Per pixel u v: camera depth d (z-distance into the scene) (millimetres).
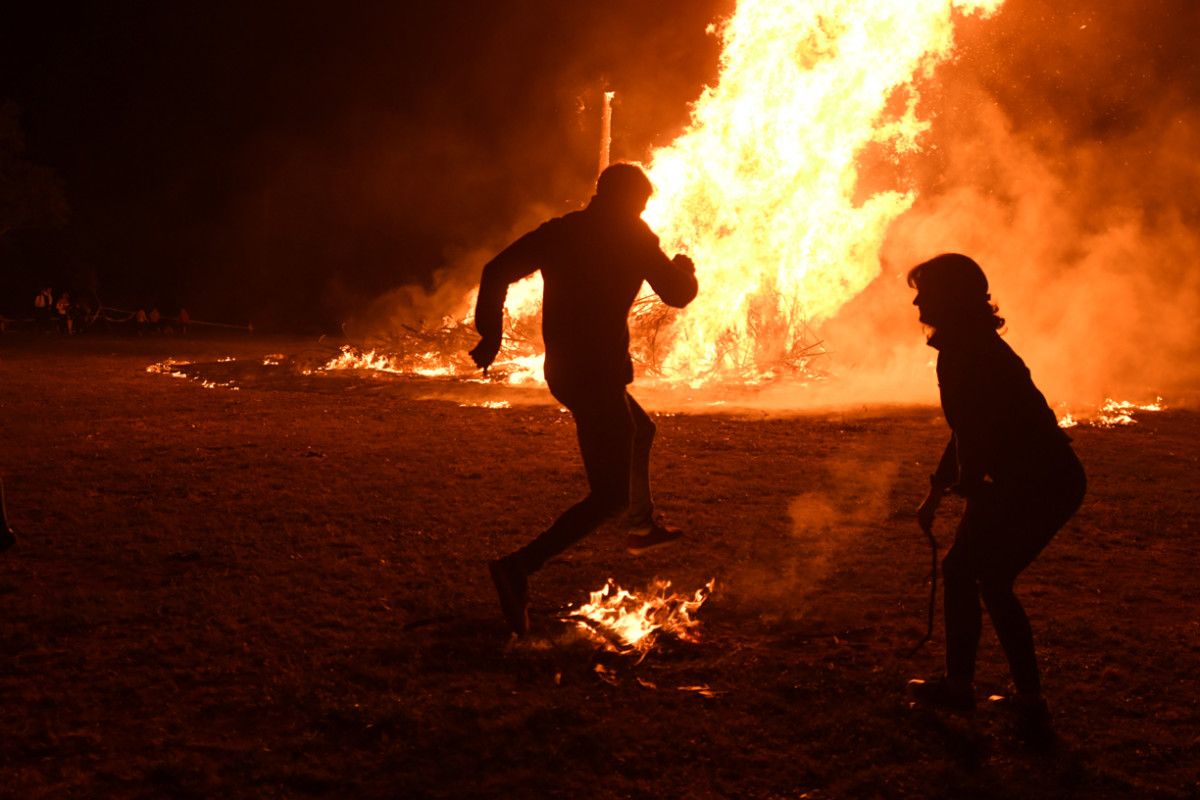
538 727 3816
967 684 4008
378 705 3959
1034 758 3646
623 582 5660
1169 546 6539
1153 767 3582
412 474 8531
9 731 3744
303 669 4328
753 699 4094
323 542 6348
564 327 4645
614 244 4625
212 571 5707
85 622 4852
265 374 17547
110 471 8547
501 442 10195
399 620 4969
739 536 6676
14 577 5594
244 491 7820
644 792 3377
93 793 3318
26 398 13656
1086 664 4480
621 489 4723
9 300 40031
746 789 3408
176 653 4504
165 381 16266
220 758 3557
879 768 3553
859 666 4461
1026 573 5895
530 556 4668
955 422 4043
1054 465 3965
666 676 4344
